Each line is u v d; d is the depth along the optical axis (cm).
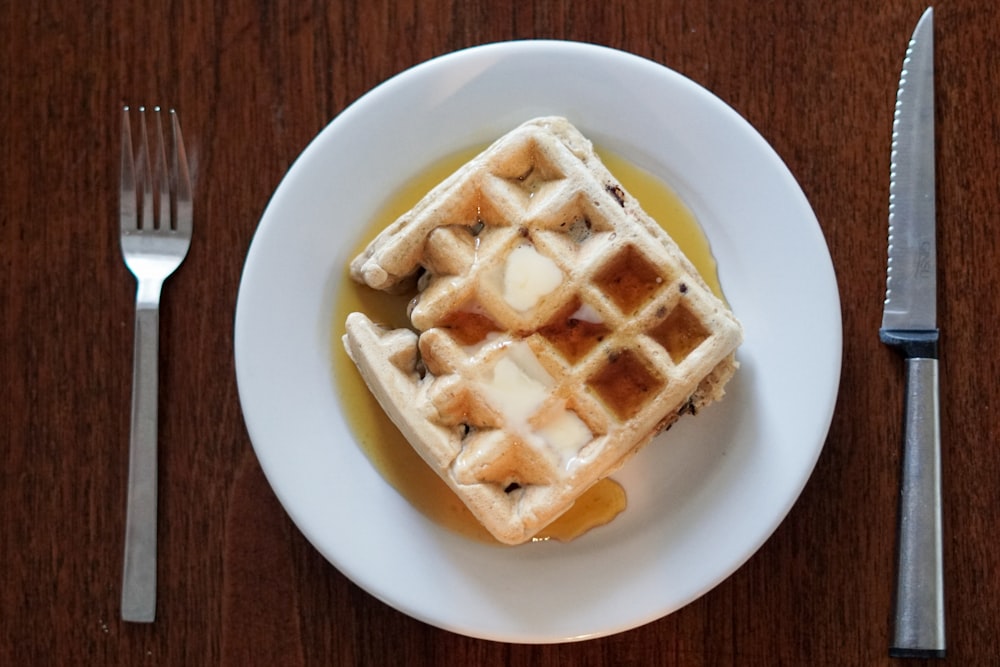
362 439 65
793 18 68
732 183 65
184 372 67
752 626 67
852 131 68
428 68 65
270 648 67
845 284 68
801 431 65
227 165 67
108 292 68
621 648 68
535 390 62
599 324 63
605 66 65
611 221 62
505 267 62
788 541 68
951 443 68
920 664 67
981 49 68
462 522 65
